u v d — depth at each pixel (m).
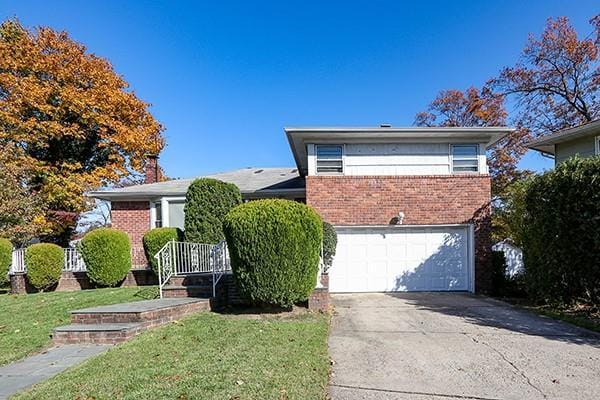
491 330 6.48
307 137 11.43
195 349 5.11
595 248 7.45
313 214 7.61
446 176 11.36
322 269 9.42
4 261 12.25
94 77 21.81
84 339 5.89
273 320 7.02
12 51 20.02
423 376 4.32
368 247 11.44
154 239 11.94
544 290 8.66
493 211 12.94
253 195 14.01
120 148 22.73
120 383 3.95
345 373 4.41
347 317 7.64
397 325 6.89
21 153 18.84
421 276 11.35
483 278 11.01
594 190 7.30
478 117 23.16
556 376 4.30
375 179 11.41
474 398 3.73
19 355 5.26
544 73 20.36
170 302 7.55
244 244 7.29
